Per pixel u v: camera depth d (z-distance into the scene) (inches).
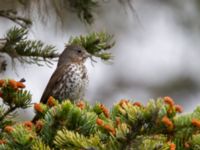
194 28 1136.2
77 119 363.3
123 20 907.4
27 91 396.5
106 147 335.9
